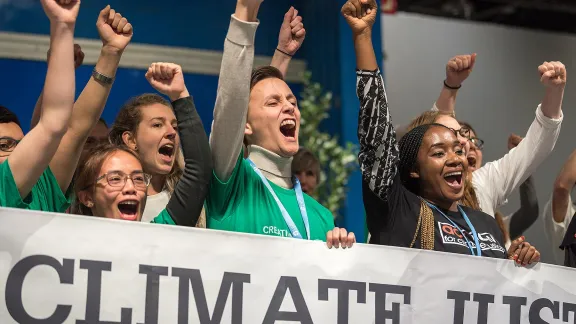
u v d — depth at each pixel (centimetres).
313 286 391
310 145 934
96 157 403
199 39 1034
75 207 409
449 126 497
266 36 1061
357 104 1038
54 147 364
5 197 360
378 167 430
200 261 374
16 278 347
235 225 409
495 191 526
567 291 442
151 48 996
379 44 1032
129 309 361
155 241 368
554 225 576
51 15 366
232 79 396
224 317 375
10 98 931
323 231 432
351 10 443
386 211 432
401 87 1055
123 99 977
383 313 402
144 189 404
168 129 474
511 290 431
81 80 955
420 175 458
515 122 1085
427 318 411
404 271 408
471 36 1090
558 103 506
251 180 423
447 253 418
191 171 394
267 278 383
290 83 1076
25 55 937
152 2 1015
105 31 402
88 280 357
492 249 448
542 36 1115
